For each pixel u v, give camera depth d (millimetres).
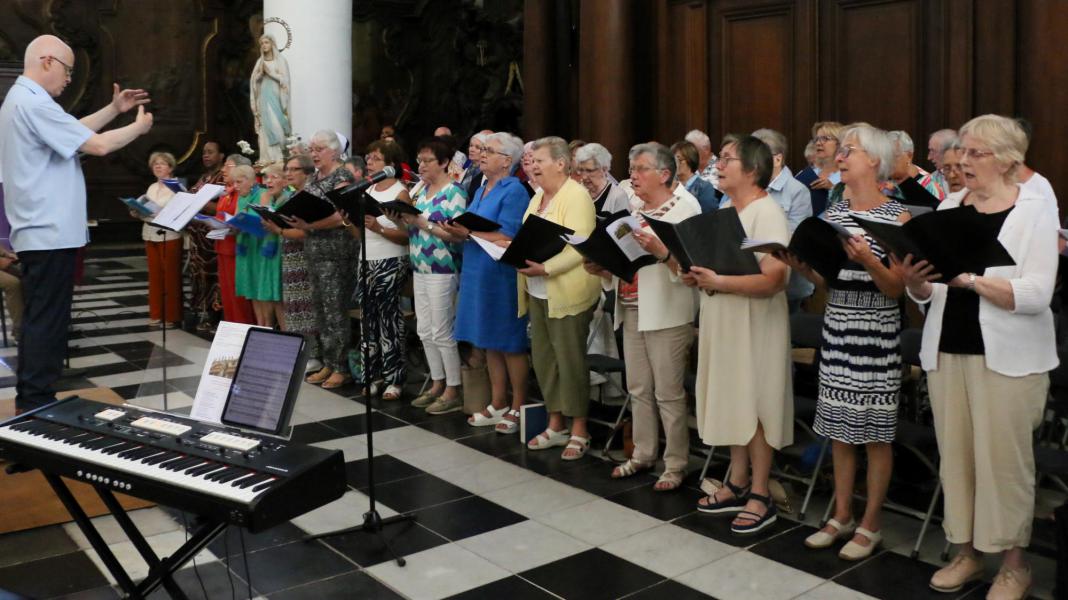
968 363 3506
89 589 3791
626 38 8789
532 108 11195
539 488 4934
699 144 7059
